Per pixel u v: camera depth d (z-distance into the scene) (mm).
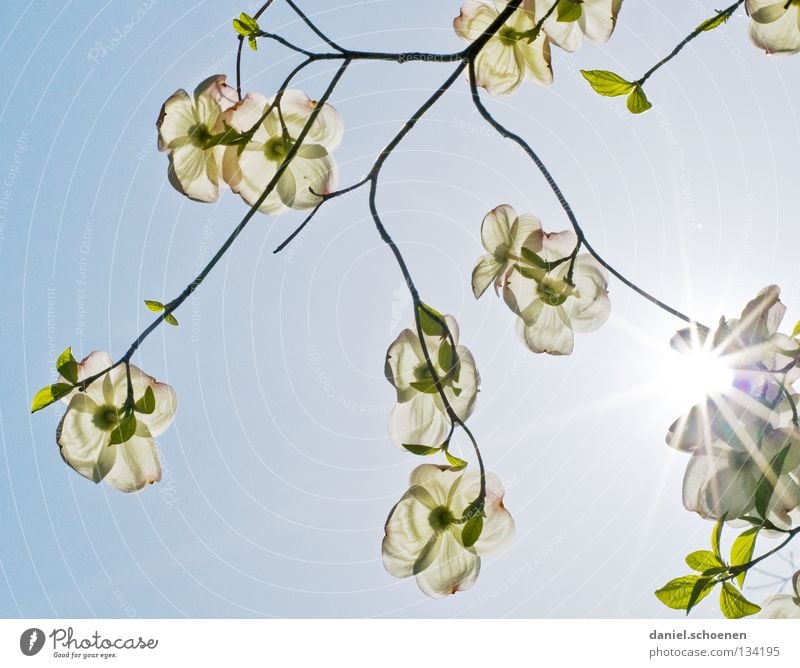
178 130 1333
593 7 1357
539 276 1337
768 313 1323
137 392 1344
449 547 1287
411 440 1307
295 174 1348
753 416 1311
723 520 1304
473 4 1374
